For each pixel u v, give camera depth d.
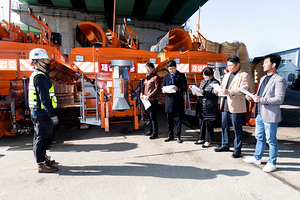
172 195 2.00
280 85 2.33
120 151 3.32
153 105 3.96
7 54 4.06
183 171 2.55
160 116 6.82
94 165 2.75
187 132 4.65
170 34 5.80
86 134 4.47
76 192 2.06
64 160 2.94
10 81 4.11
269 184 2.20
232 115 2.96
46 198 1.95
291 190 2.08
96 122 4.31
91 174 2.47
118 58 4.70
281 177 2.37
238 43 7.45
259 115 2.67
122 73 4.14
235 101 2.90
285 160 2.89
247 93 2.49
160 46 6.07
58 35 6.18
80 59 4.51
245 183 2.23
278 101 2.31
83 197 1.97
